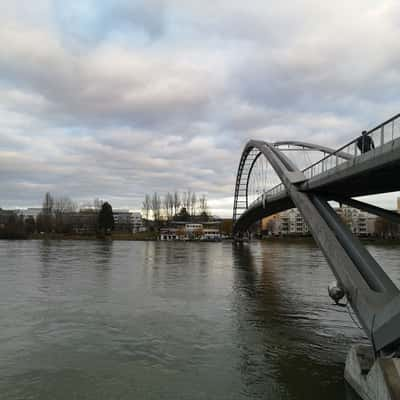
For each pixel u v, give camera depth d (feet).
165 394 32.86
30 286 83.10
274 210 156.04
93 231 411.34
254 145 140.05
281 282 94.12
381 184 52.31
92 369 37.96
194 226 460.14
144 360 40.45
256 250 231.50
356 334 49.73
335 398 32.14
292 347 44.55
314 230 53.11
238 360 40.50
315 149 157.79
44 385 34.47
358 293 37.14
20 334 48.49
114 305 65.46
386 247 260.83
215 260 156.15
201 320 56.29
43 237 380.37
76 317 57.06
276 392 33.24
